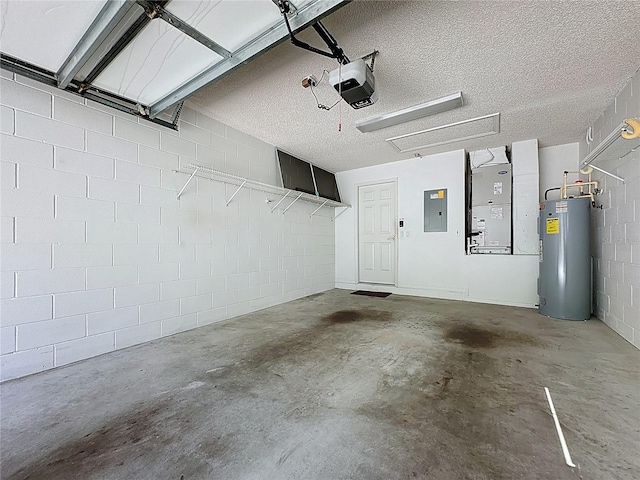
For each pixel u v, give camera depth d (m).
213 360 2.37
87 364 2.29
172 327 3.06
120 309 2.64
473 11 1.89
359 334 3.03
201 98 3.02
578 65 2.48
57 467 1.23
